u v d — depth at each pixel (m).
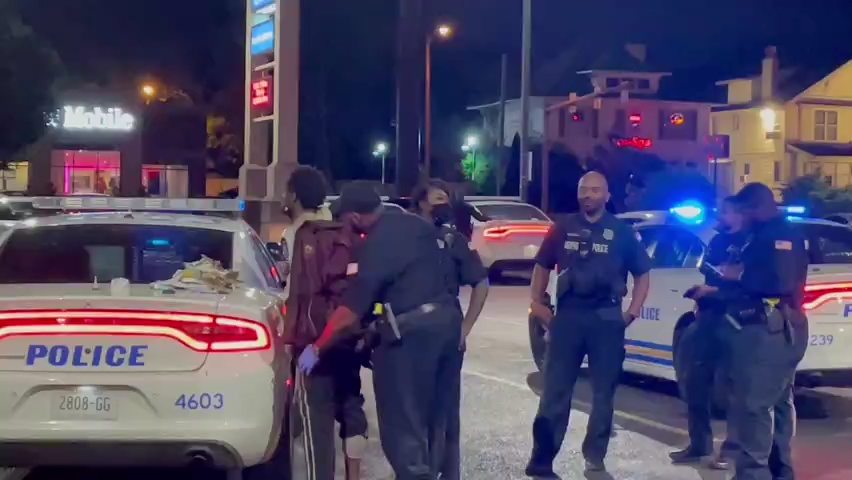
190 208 8.98
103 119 46.69
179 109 49.19
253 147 22.25
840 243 9.28
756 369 6.13
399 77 27.62
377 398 5.55
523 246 20.48
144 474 6.91
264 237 17.98
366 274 5.42
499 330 14.17
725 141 55.56
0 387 5.22
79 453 5.25
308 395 5.91
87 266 6.80
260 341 5.45
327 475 5.89
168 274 6.80
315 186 6.14
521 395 9.65
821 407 9.44
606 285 6.68
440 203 6.27
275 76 20.62
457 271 6.17
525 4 30.64
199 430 5.27
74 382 5.25
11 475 6.85
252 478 6.07
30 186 45.16
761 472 6.16
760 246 6.16
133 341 5.32
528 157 30.67
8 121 35.62
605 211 6.76
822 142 54.38
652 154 51.44
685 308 8.73
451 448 6.20
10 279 6.66
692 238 9.16
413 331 5.48
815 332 8.21
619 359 6.78
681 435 8.23
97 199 9.17
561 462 7.36
